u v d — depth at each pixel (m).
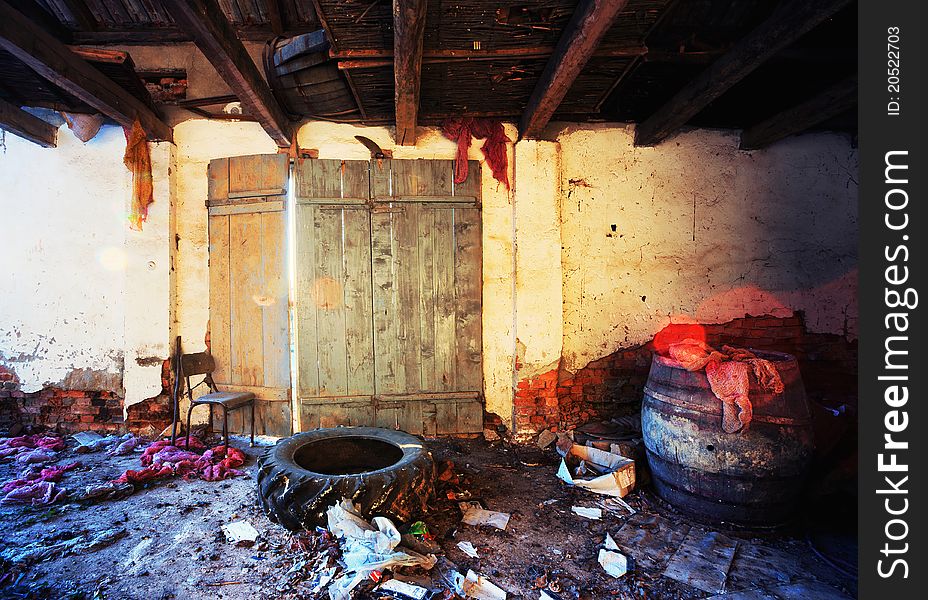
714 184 3.88
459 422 3.77
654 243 3.86
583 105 3.49
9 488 2.71
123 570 2.05
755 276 3.91
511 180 3.80
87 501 2.63
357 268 3.68
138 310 3.65
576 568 2.14
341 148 3.76
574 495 2.84
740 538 2.39
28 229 3.70
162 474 2.96
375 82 3.03
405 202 3.70
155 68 3.74
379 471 2.45
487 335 3.83
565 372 3.87
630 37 2.58
